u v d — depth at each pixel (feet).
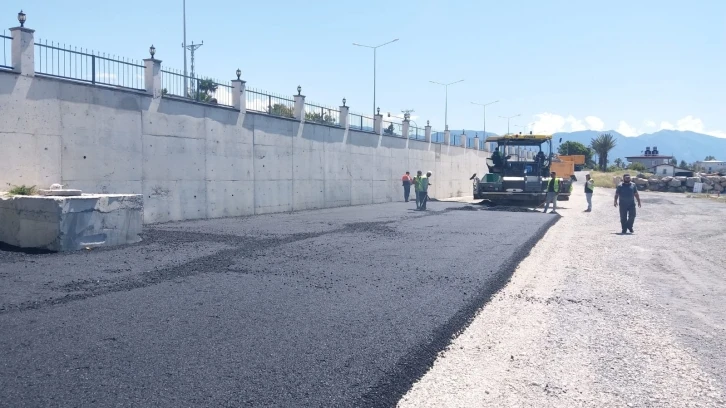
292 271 34.19
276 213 81.82
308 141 91.61
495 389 18.10
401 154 126.52
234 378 17.17
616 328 25.62
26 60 48.49
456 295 29.50
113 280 30.25
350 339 21.38
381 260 39.34
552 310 28.55
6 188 47.03
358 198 108.47
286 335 21.56
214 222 64.34
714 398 17.85
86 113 54.13
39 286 28.45
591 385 18.70
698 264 44.70
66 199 39.47
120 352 19.06
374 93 133.39
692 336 24.71
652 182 212.84
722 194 194.59
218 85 72.13
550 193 92.32
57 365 17.72
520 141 109.29
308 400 15.89
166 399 15.51
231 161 73.92
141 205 45.24
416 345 21.04
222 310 24.77
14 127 47.65
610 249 52.44
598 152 374.02
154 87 61.67
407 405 16.61
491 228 62.75
